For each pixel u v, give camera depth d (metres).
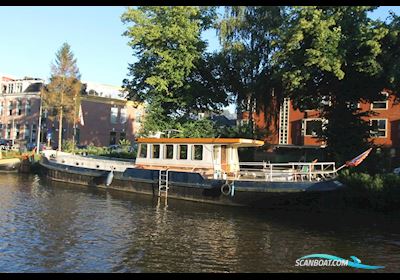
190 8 30.06
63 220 15.41
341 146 24.41
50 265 10.48
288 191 17.55
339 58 21.30
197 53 30.45
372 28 22.14
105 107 56.53
